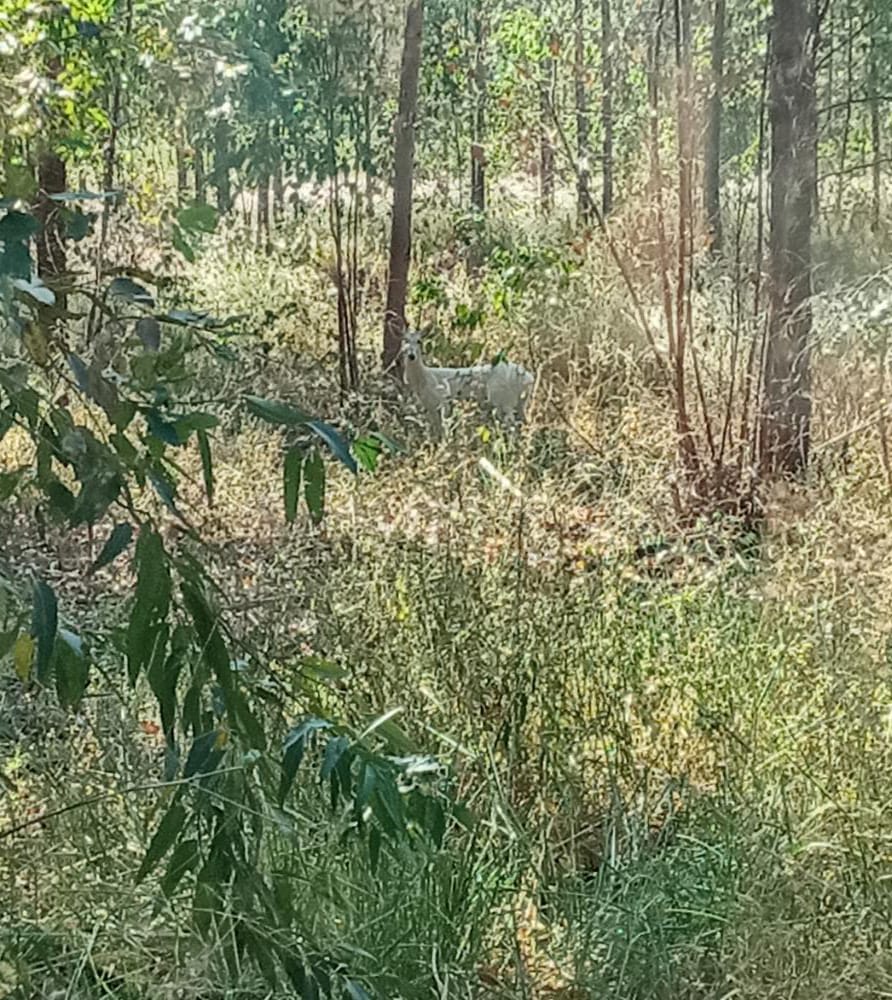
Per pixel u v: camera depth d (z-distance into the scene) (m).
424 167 15.35
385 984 3.01
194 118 9.57
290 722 3.51
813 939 3.21
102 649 3.41
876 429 7.73
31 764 3.56
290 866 3.10
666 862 3.49
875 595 4.62
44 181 6.91
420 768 2.45
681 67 7.72
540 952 3.46
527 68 9.55
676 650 4.34
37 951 2.88
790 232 7.41
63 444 2.02
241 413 7.75
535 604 4.34
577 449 8.16
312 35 11.32
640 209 8.91
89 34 6.55
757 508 6.89
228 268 13.60
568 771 3.91
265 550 5.20
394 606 4.30
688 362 8.70
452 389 10.05
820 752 3.81
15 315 1.95
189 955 2.93
